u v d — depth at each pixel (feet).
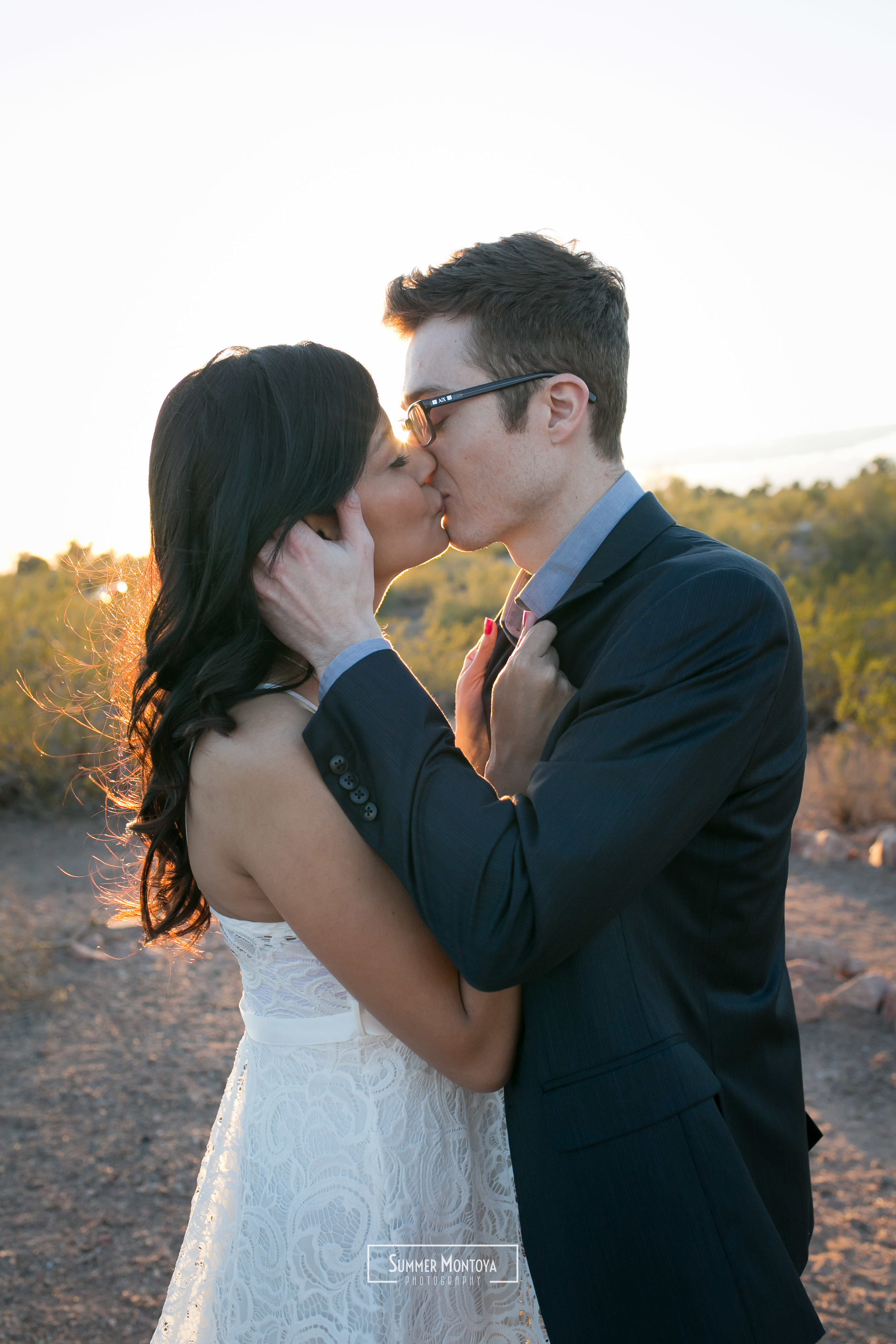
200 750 4.20
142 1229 9.11
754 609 4.13
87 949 15.21
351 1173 4.35
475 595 44.65
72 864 19.20
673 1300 3.99
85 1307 8.14
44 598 30.96
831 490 58.80
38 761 21.90
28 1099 11.30
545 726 4.71
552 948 3.75
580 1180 4.14
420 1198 4.43
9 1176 9.90
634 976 4.21
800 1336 4.01
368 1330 4.25
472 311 4.99
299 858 4.02
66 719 22.34
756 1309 3.94
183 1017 13.26
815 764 22.63
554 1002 4.26
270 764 4.05
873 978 13.41
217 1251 4.90
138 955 15.12
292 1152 4.42
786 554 48.44
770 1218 4.38
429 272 5.22
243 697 4.19
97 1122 10.83
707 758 3.93
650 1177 4.04
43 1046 12.50
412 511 4.79
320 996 4.40
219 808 4.16
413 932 4.14
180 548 4.24
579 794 3.84
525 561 5.44
